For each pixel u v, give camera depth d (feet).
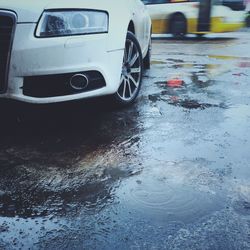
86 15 7.18
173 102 9.25
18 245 4.18
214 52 19.66
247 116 8.14
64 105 8.70
